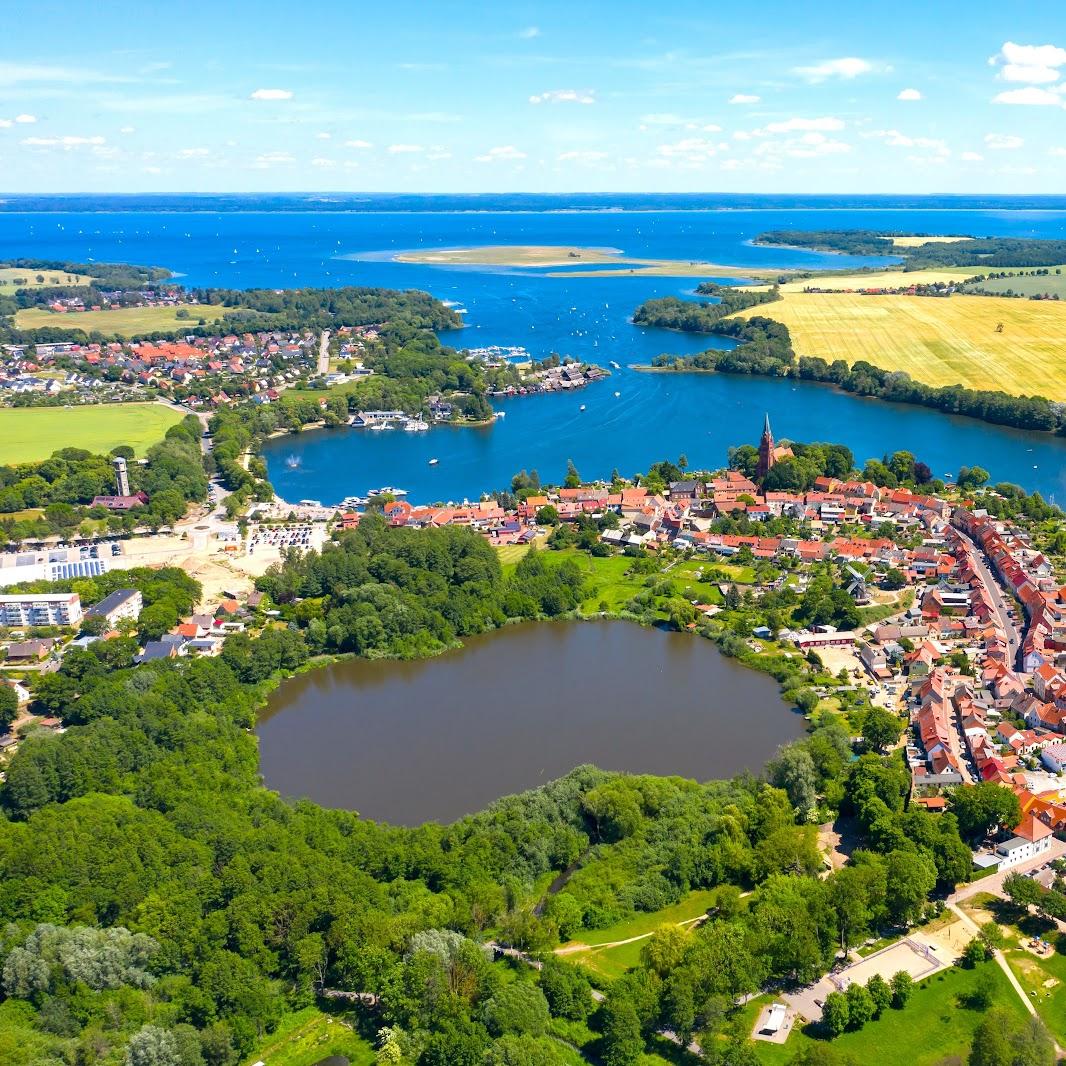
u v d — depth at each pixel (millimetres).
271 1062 184125
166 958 197875
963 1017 186375
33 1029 182250
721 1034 181750
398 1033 182125
